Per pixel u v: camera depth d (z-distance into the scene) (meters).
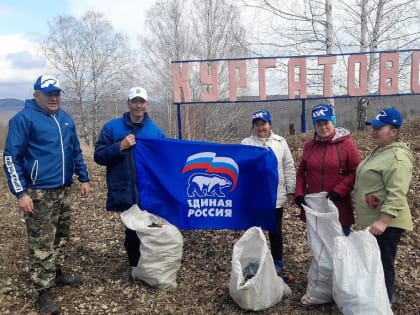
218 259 4.68
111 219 6.04
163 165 4.20
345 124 13.78
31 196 3.55
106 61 31.28
